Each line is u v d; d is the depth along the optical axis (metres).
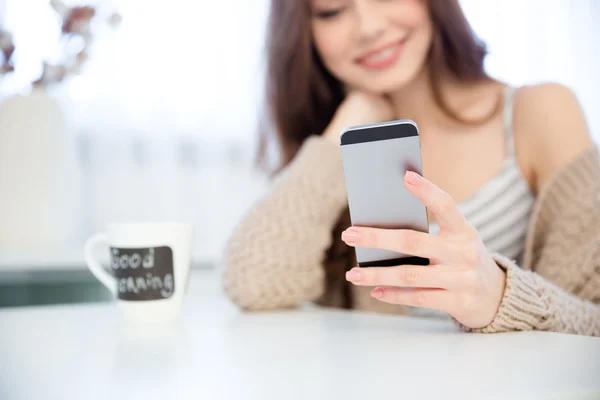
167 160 2.16
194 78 2.20
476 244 0.54
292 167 0.92
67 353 0.47
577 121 1.04
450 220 0.53
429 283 0.54
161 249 0.65
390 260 0.56
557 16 2.70
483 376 0.35
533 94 1.08
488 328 0.55
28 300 1.17
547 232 0.94
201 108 2.21
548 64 2.68
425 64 1.13
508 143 1.08
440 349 0.46
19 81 1.77
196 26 2.20
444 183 1.11
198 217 2.21
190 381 0.36
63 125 1.25
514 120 1.09
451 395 0.31
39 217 1.21
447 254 0.53
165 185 2.15
